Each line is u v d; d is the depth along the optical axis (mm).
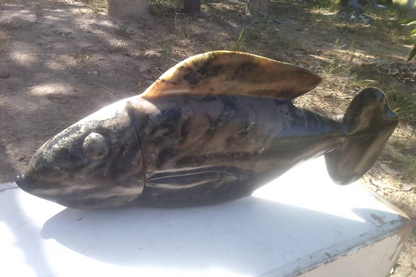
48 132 2830
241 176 1512
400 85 4598
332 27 7430
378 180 2822
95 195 1374
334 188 1871
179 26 5582
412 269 2141
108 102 3303
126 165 1336
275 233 1547
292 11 8664
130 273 1304
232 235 1507
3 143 2670
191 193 1485
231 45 5039
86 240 1419
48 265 1310
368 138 1623
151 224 1514
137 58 4238
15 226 1466
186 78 1333
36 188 1354
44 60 3922
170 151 1364
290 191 1819
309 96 3971
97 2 6207
